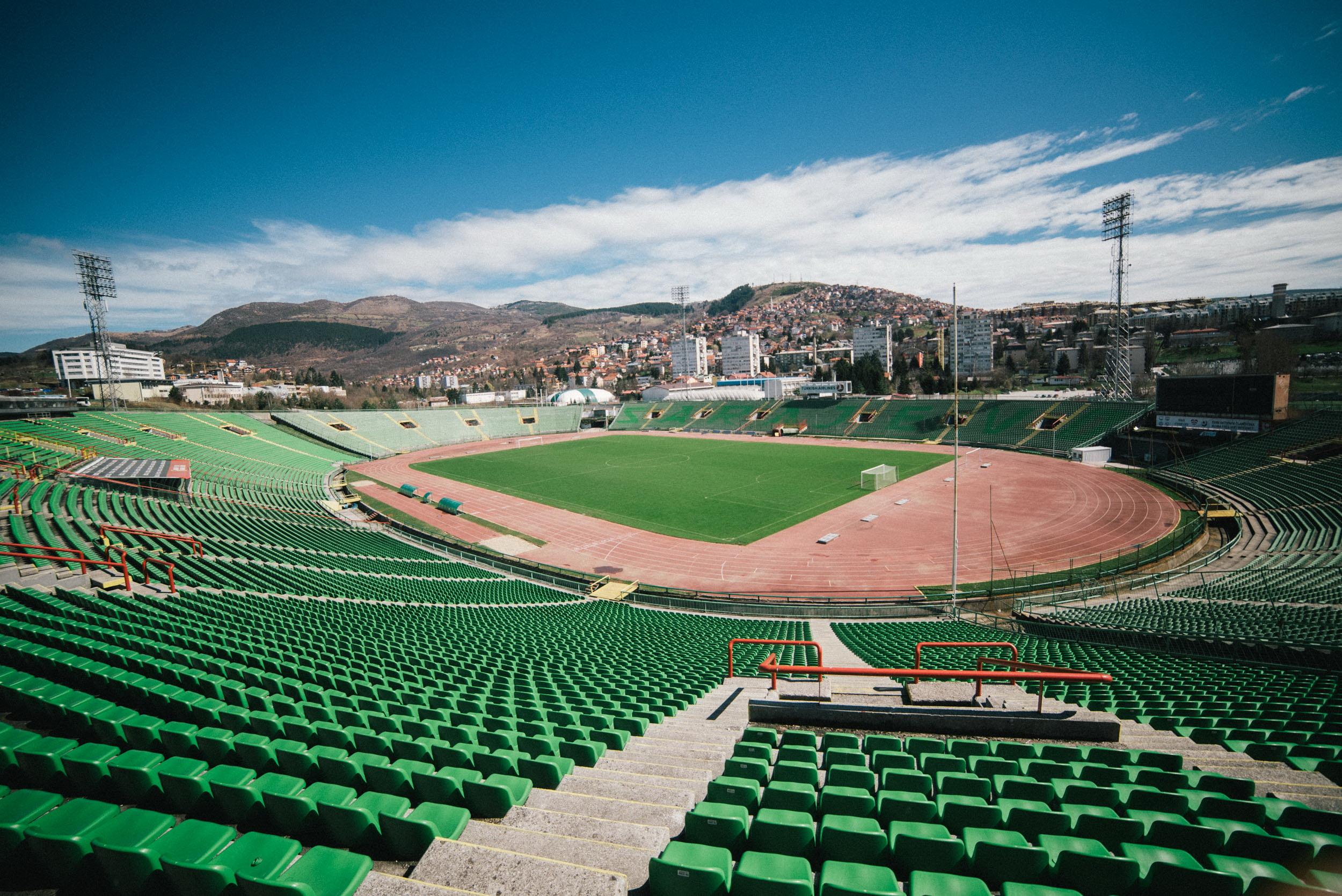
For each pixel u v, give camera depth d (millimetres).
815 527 50156
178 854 5676
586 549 46844
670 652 20219
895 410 99625
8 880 5852
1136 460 68312
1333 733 10812
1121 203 76438
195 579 23797
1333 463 47125
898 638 22906
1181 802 6797
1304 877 5434
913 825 6008
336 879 5320
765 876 5320
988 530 47531
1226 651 20594
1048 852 5516
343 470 80750
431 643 18703
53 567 22359
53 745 8141
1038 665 12391
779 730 11008
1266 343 93562
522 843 5930
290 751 7957
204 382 188625
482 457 89875
